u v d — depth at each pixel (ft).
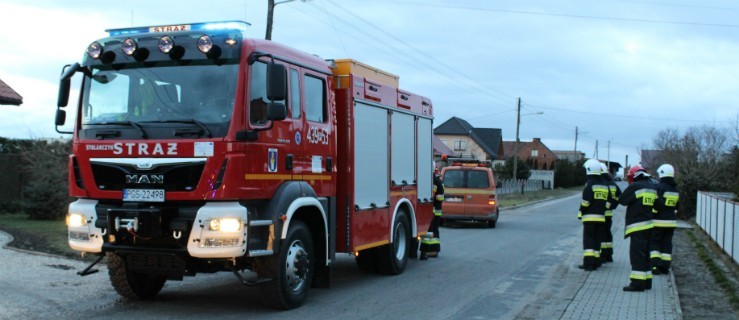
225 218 21.44
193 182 21.71
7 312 23.39
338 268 37.14
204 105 22.24
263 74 23.59
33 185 56.44
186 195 21.68
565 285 32.73
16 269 31.76
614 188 40.68
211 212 21.45
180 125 22.06
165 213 21.85
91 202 23.30
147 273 23.84
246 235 21.85
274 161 23.59
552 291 30.99
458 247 49.19
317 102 27.14
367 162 30.55
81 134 23.39
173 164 21.88
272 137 23.50
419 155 37.96
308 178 25.98
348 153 28.81
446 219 69.87
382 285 31.71
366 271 35.78
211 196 21.49
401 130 35.06
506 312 26.09
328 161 27.68
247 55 22.53
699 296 30.76
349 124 28.84
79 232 23.16
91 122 23.34
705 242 55.93
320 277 27.68
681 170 100.68
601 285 32.81
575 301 28.48
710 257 43.88
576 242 54.08
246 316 24.02
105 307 25.09
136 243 22.74
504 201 130.31
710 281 35.19
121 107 23.12
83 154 23.20
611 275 36.19
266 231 23.25
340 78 29.01
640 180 31.89
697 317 26.08
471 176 68.33
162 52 22.85
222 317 23.80
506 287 31.89
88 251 23.11
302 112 25.70
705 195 65.46
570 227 71.10
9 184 63.05
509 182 168.25
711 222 57.98
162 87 22.75
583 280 34.35
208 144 21.65
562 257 44.04
